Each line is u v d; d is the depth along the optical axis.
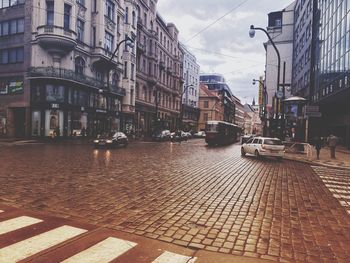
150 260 4.11
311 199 8.30
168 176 11.24
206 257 4.30
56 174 10.83
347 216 6.70
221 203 7.49
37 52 32.84
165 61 61.81
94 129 38.62
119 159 16.58
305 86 43.12
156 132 44.62
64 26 32.75
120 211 6.49
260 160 19.50
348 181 11.77
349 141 29.73
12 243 4.54
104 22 38.59
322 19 32.34
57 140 31.75
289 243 4.96
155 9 55.47
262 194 8.73
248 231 5.50
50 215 6.04
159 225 5.65
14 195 7.57
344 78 23.97
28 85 32.91
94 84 37.53
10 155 16.94
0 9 35.03
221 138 38.31
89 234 5.04
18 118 34.97
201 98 94.19
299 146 24.55
